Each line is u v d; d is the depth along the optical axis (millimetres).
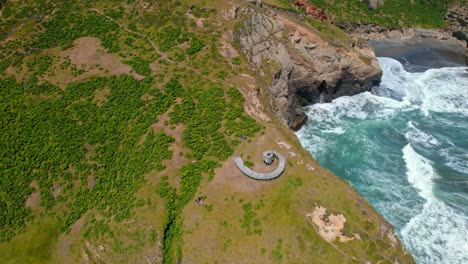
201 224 37500
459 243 41250
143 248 36656
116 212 39906
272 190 39125
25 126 47812
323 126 61531
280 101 57844
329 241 35375
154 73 53250
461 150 55406
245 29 59219
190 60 55125
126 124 47906
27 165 45000
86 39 59000
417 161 53125
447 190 48031
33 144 46500
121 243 37469
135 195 40812
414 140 57781
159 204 39469
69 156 45719
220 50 55875
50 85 52281
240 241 36062
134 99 50219
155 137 45500
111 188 42594
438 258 39875
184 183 40781
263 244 35656
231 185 40031
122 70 54094
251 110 47906
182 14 61625
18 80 52969
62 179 44281
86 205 42000
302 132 60094
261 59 58344
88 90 51750
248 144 43625
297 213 37156
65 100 50500
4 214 42062
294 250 35062
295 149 43312
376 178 50344
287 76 60375
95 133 47344
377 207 45812
